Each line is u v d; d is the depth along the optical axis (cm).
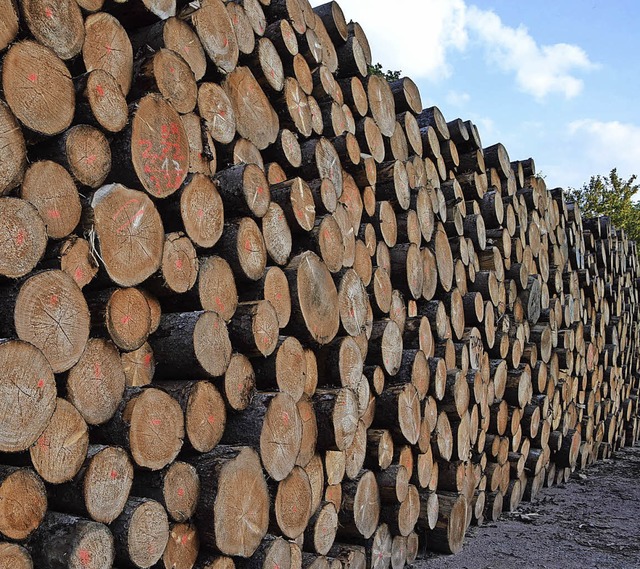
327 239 307
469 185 521
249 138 289
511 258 553
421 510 384
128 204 199
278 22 326
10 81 165
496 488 488
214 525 217
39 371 159
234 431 246
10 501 155
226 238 251
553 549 416
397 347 365
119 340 194
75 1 189
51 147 182
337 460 309
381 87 415
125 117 202
